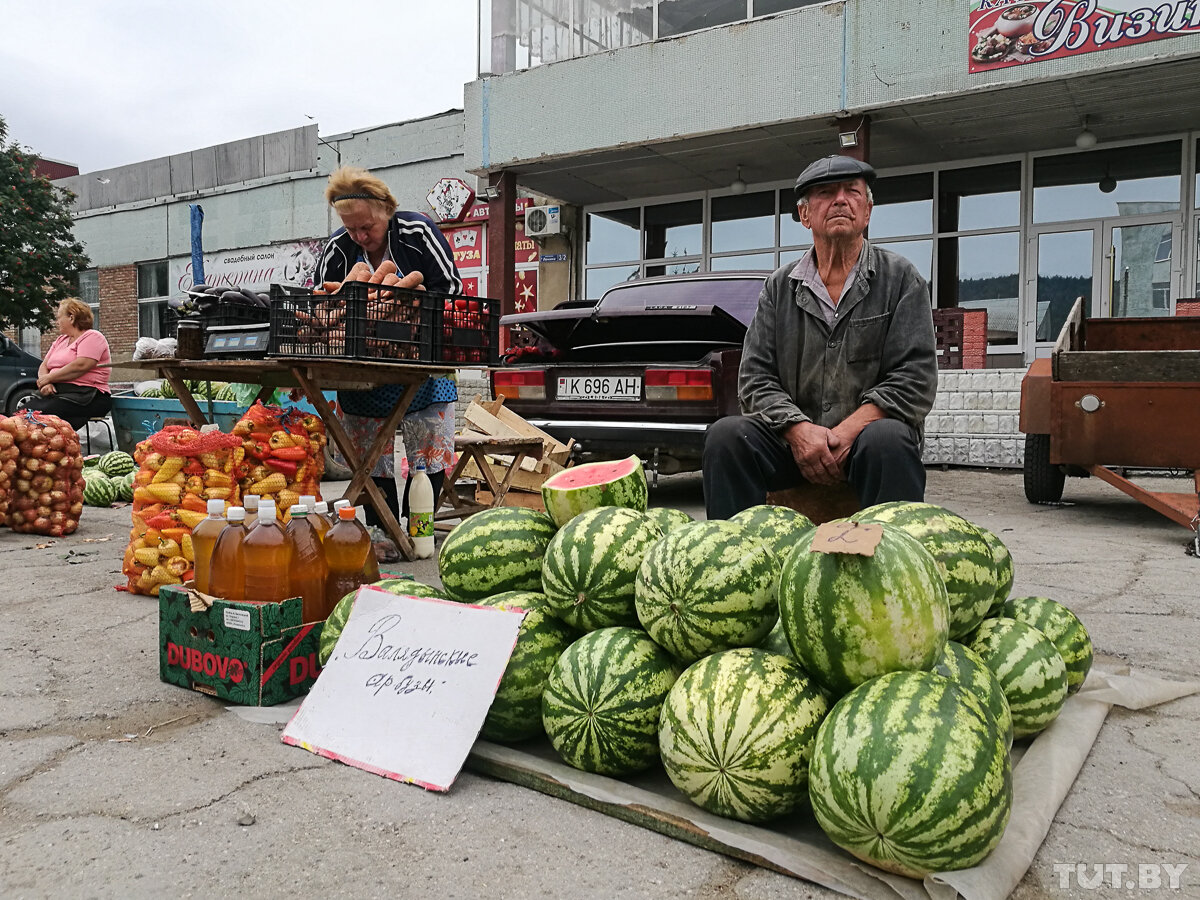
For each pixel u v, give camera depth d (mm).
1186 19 9641
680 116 12594
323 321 4305
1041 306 13516
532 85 13641
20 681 2900
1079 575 4590
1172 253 12609
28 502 6082
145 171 23281
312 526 2947
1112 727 2537
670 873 1751
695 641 2014
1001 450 10148
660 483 9062
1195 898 1671
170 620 2857
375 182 4781
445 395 5141
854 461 3158
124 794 2088
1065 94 10953
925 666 1818
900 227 14445
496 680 2186
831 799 1650
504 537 2533
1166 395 5703
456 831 1918
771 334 3592
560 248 16828
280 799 2066
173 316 5098
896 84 11164
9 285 23203
